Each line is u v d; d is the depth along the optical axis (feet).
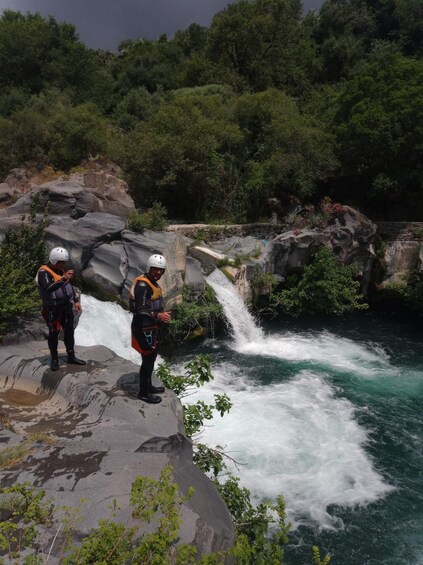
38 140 65.41
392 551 20.70
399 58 69.26
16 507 11.40
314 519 22.24
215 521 12.35
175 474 13.64
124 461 13.83
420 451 28.19
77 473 13.08
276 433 29.09
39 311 29.09
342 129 63.98
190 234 54.24
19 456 13.78
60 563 9.87
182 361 39.65
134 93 102.27
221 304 44.06
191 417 18.95
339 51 117.39
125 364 20.39
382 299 60.13
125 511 11.53
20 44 96.58
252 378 37.35
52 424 16.07
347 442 28.68
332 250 55.11
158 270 15.76
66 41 103.55
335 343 46.34
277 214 65.62
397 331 50.39
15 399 18.13
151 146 59.82
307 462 26.43
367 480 25.18
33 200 42.01
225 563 11.76
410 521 22.36
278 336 47.60
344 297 54.75
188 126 62.18
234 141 65.00
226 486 17.65
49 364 19.83
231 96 86.94
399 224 60.03
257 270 50.62
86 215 42.75
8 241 35.58
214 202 63.93
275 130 64.95
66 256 18.63
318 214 58.08
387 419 31.89
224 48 105.29
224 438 28.22
